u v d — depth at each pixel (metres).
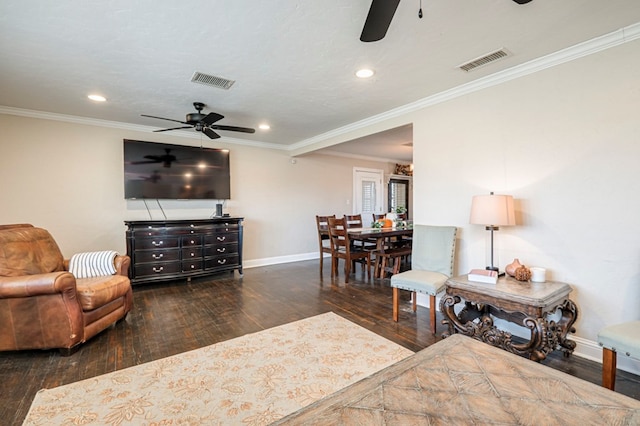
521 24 1.99
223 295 3.88
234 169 5.49
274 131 4.91
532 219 2.57
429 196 3.38
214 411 1.71
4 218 3.72
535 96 2.53
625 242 2.12
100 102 3.49
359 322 2.98
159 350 2.43
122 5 1.79
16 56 2.40
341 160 7.04
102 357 2.32
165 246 4.26
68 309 2.34
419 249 3.26
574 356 2.31
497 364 1.33
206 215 5.17
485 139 2.87
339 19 1.94
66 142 4.08
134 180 4.39
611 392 1.12
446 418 0.99
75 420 1.63
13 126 3.76
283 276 4.92
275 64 2.56
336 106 3.64
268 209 5.89
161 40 2.18
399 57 2.44
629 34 2.05
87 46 2.25
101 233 4.31
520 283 2.35
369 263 4.82
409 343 2.53
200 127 3.58
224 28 2.04
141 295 3.88
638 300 2.07
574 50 2.28
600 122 2.21
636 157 2.07
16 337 2.29
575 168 2.33
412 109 3.57
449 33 2.09
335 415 1.00
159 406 1.75
